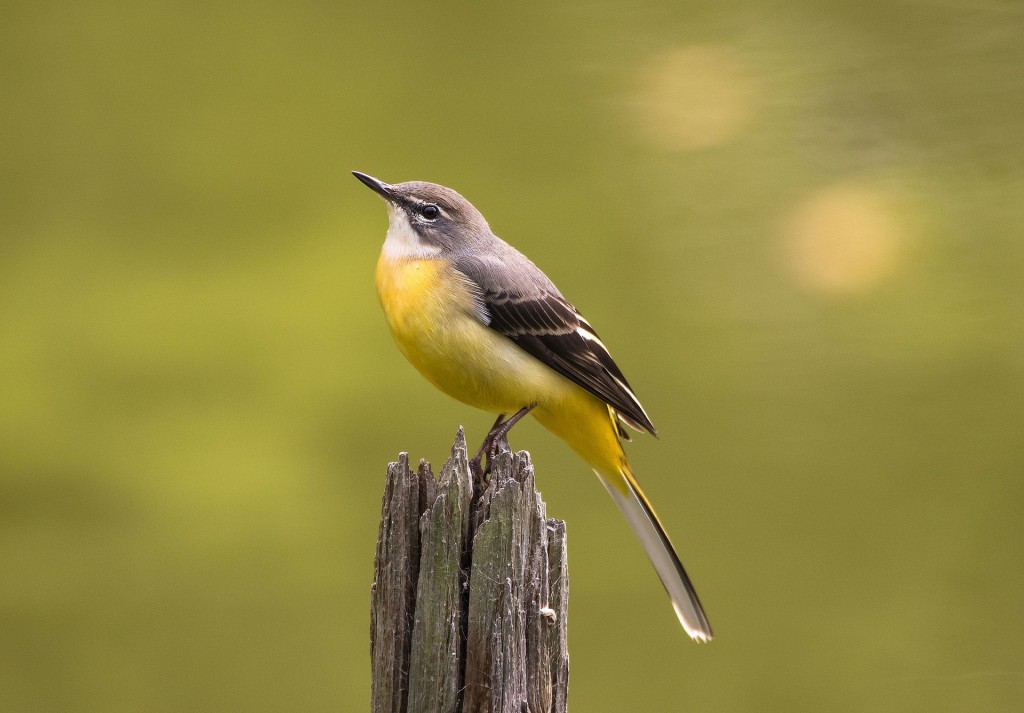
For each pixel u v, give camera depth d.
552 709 6.46
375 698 6.49
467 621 6.36
